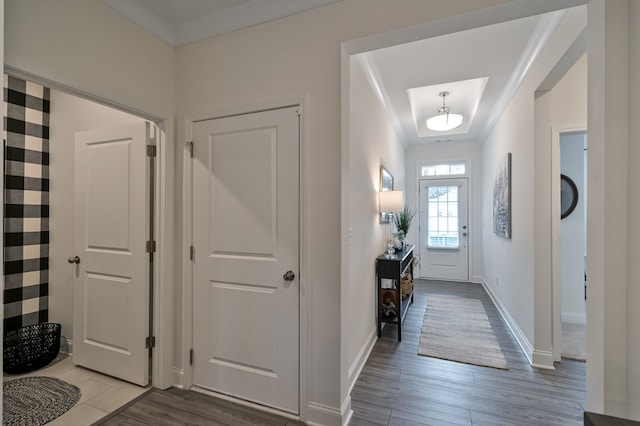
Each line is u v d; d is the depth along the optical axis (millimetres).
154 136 2311
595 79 1451
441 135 5418
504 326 3551
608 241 1399
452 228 5969
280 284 1977
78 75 1738
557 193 2615
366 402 2113
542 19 2238
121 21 1961
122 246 2355
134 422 1904
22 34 1507
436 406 2068
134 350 2307
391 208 3357
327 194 1862
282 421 1904
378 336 3240
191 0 1975
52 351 2613
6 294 2648
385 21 1740
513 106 3344
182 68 2295
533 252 2660
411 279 4047
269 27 2020
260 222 2035
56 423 1900
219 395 2148
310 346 1894
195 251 2234
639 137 1302
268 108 2016
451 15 1607
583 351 2854
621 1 1369
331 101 1857
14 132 2688
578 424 1898
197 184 2234
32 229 2801
